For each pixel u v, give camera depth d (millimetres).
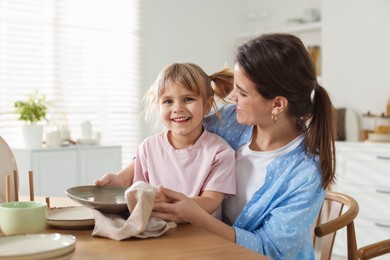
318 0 4371
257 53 1210
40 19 3834
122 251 881
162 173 1361
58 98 3959
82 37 4066
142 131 4441
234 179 1318
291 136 1320
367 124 3818
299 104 1238
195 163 1336
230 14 4891
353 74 3881
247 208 1267
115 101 4293
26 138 3438
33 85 3824
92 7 4105
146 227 976
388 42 3686
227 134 1430
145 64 4406
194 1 4645
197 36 4672
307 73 1235
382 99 3729
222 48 4840
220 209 1359
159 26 4453
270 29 4570
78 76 4062
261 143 1353
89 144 3719
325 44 4039
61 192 3467
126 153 4395
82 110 4105
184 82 1349
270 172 1266
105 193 1206
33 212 935
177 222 1099
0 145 1213
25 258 726
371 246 985
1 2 3643
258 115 1248
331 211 1403
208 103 1446
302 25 4312
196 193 1298
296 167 1246
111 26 4215
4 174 1208
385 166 3258
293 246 1172
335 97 3986
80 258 835
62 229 1037
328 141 1245
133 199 961
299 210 1183
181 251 888
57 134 3539
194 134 1377
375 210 3303
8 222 928
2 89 3678
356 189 3383
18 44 3738
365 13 3799
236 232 1134
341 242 3449
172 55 4539
